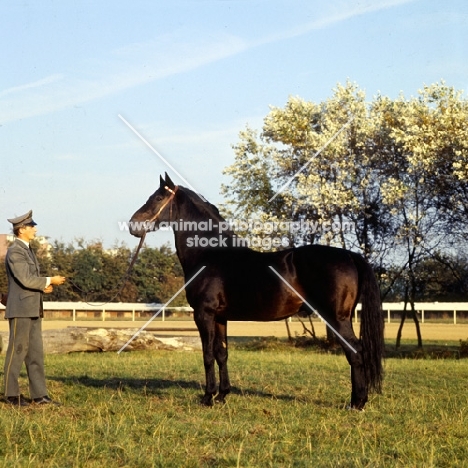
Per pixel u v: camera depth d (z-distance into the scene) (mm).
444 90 27531
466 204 25703
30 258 8805
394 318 49312
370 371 8422
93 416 7867
